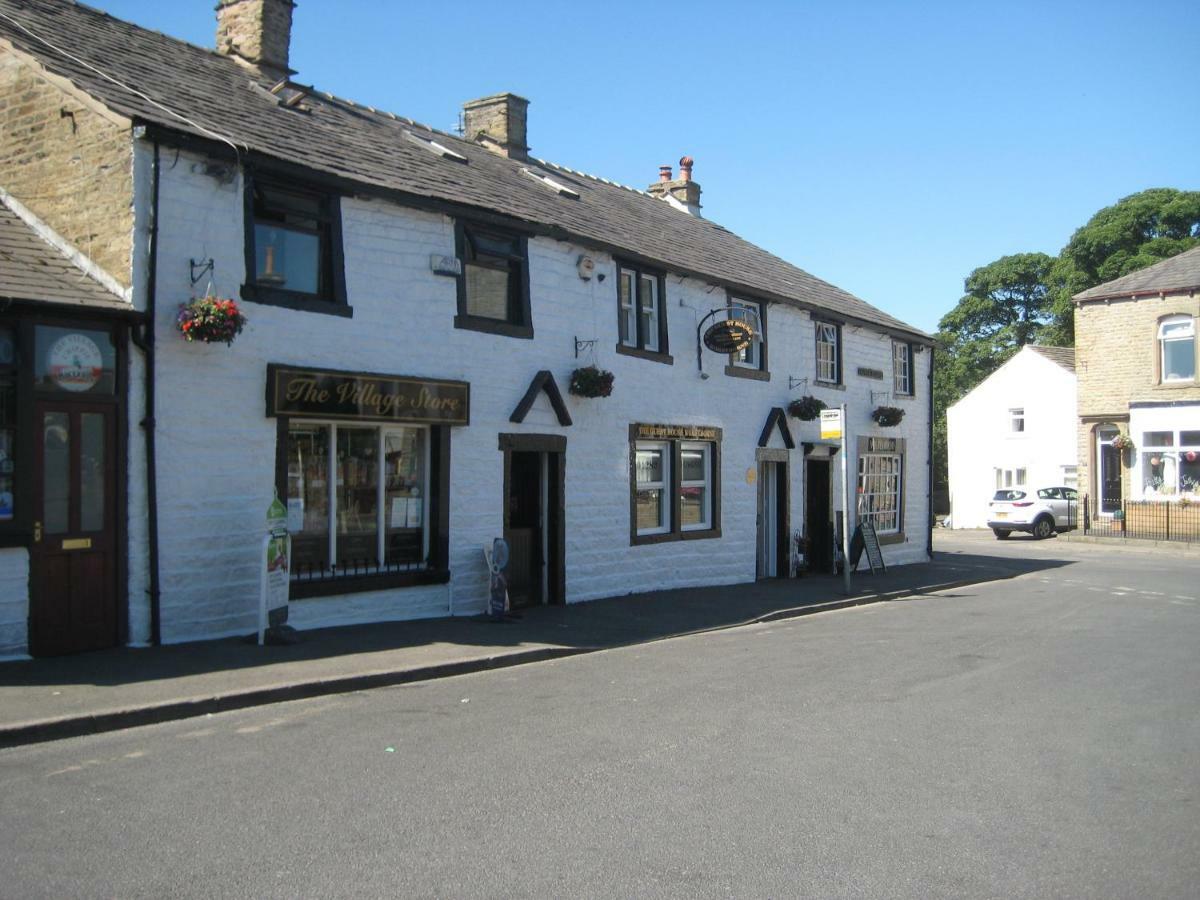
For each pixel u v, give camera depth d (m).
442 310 12.76
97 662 9.07
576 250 14.83
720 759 6.67
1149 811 5.75
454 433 12.94
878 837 5.29
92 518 9.60
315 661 9.48
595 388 14.42
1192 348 30.42
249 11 15.13
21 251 10.05
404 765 6.44
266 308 10.88
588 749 6.87
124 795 5.78
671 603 15.02
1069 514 33.09
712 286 17.64
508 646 10.74
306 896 4.45
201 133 10.23
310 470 11.61
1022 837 5.32
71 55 11.37
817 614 14.87
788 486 19.66
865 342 22.39
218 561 10.45
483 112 19.25
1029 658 10.67
